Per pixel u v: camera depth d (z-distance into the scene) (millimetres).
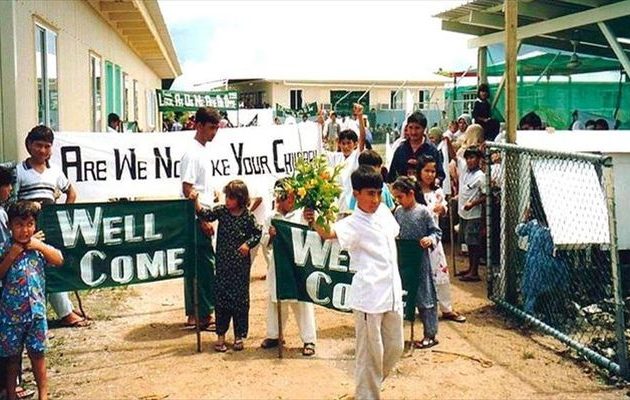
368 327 4543
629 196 7023
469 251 8508
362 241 4605
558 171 6668
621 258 7152
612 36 11273
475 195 8383
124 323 6805
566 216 6453
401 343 4703
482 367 5543
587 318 6449
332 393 5008
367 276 4574
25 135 8203
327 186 5453
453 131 13055
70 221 5555
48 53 9594
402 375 5367
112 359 5750
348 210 7102
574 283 6836
